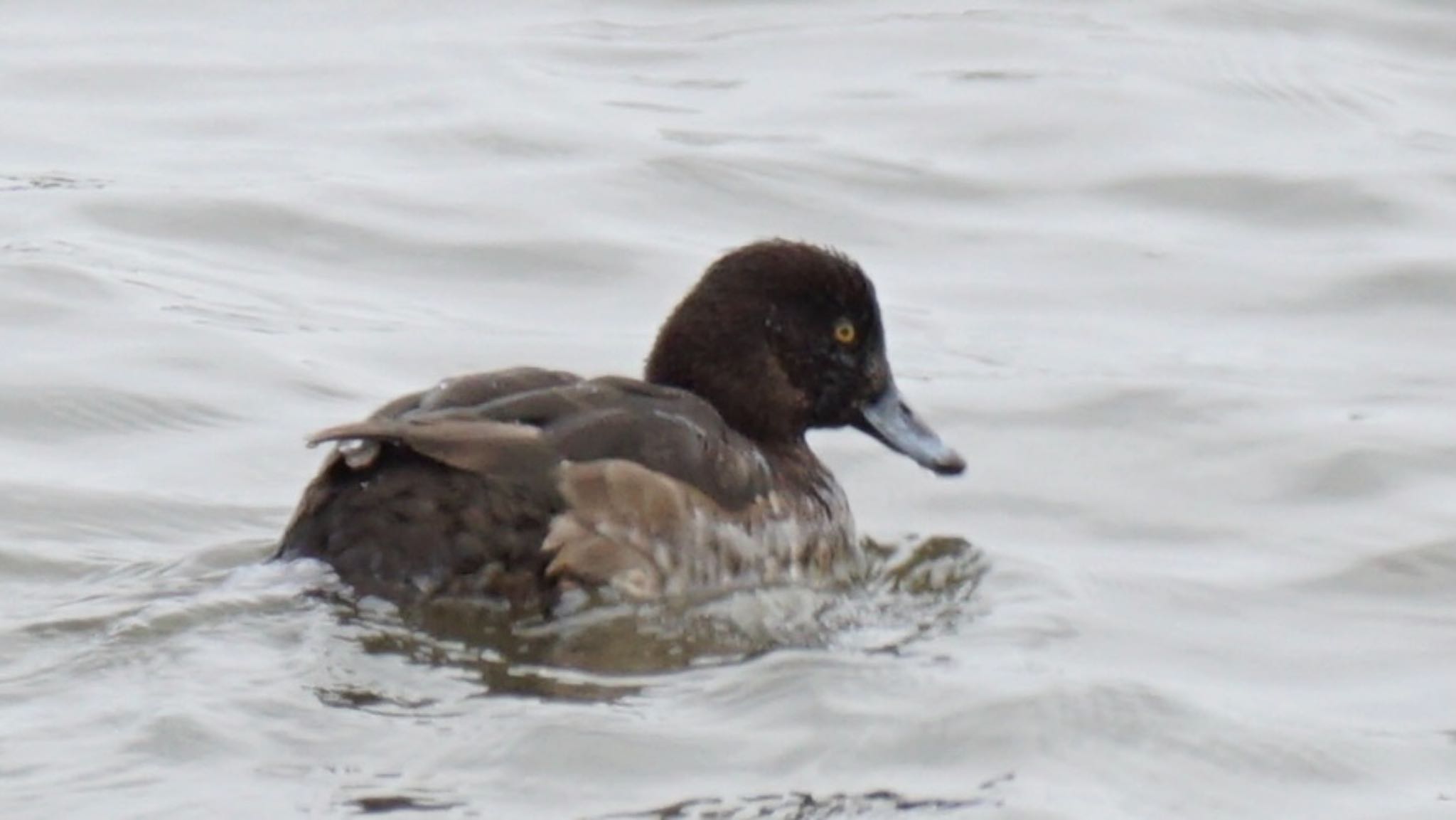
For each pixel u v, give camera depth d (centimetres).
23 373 1542
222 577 1198
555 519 1162
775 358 1330
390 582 1147
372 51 2186
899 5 2330
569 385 1234
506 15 2294
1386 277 1792
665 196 1909
